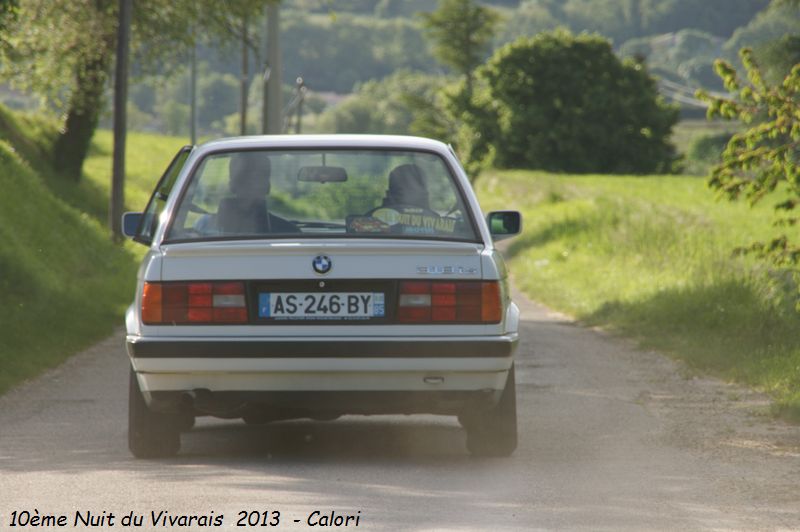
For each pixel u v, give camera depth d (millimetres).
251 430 32969
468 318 25531
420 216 26969
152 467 26562
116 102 99688
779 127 47625
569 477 25656
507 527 20828
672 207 149125
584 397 39281
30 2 108500
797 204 49875
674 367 47500
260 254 25406
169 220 26750
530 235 145625
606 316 70188
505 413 27469
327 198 27094
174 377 25359
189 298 25375
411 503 22688
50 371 45219
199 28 118750
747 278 65438
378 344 25062
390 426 33688
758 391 40688
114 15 113750
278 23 143625
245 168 27391
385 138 28391
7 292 58312
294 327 25297
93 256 87562
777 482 25297
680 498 23547
